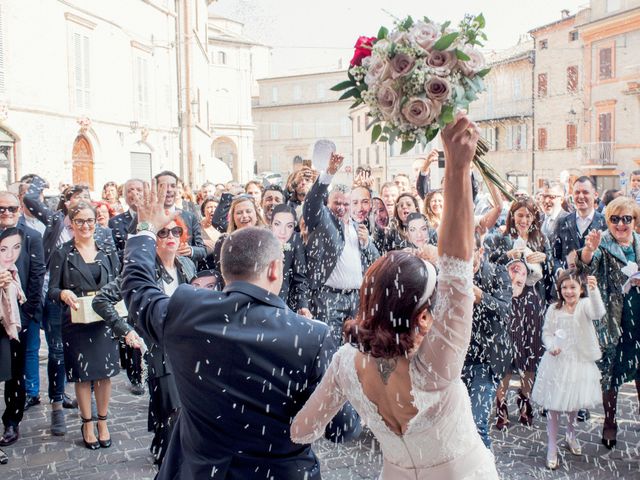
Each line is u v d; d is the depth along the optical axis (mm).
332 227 5781
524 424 5781
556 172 37688
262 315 2299
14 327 5133
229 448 2309
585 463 4902
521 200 5902
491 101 41531
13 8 17031
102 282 5449
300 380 2297
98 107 21344
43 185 7258
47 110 18453
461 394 2139
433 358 2018
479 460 2176
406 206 6766
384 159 55812
